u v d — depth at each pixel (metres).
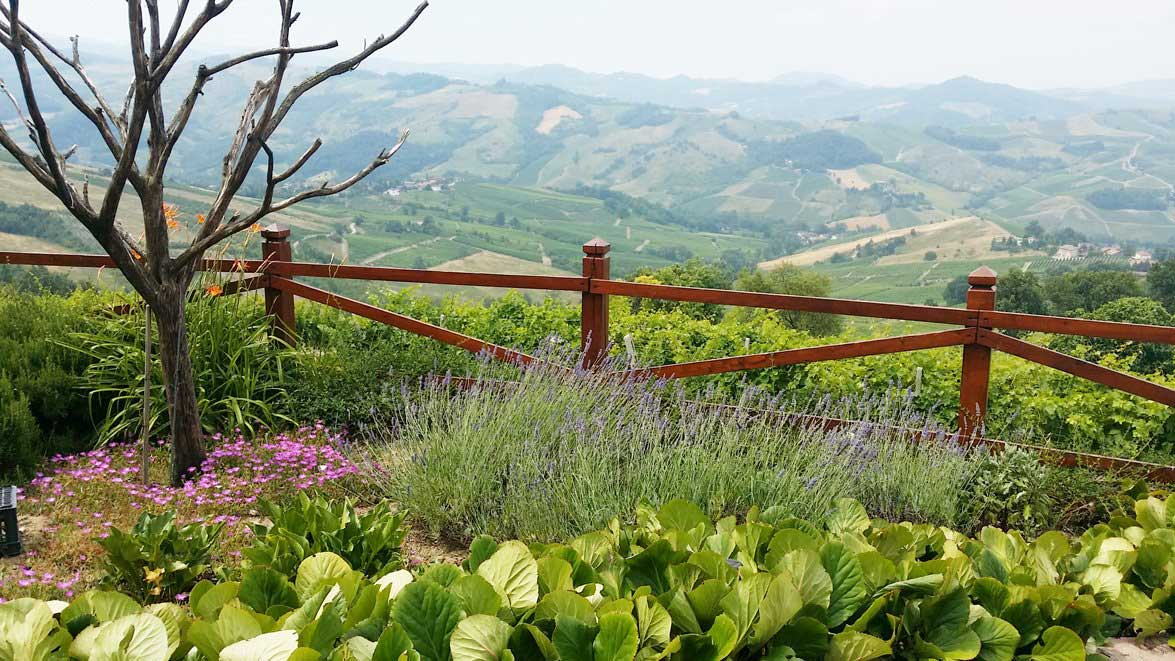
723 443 3.72
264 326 5.21
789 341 6.16
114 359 4.76
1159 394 4.13
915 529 2.72
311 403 4.95
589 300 5.11
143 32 3.29
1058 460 4.15
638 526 2.84
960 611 2.13
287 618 1.88
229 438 4.56
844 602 2.11
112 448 4.46
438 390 4.64
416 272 5.23
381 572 2.51
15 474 4.07
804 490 3.40
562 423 3.95
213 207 3.95
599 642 1.81
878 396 5.31
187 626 1.90
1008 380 5.49
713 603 2.03
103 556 3.02
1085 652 2.10
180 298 3.95
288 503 3.75
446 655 1.86
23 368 4.54
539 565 2.12
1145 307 16.83
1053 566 2.54
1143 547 2.68
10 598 2.81
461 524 3.50
